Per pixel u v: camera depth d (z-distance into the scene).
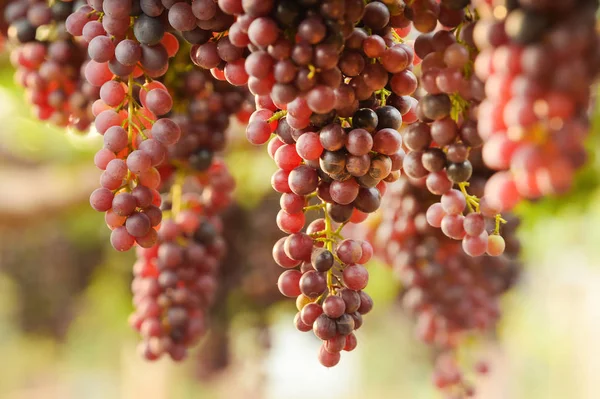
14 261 2.90
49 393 6.29
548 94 0.75
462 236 0.95
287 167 0.94
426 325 1.41
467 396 1.40
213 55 0.94
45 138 2.36
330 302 0.92
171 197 1.25
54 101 1.15
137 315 1.21
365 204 0.95
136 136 0.99
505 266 1.44
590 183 1.88
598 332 3.83
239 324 2.25
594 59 0.75
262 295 2.04
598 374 3.95
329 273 0.94
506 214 1.39
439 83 0.88
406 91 0.94
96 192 0.96
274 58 0.88
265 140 0.95
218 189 1.26
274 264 1.99
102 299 3.05
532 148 0.76
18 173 2.37
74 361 5.56
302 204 0.95
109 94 0.97
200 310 1.24
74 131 1.21
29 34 1.12
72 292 2.91
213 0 0.91
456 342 1.41
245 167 2.05
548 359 4.66
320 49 0.86
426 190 1.28
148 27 0.94
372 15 0.92
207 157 1.17
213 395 3.74
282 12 0.86
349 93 0.90
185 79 1.12
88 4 1.01
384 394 6.02
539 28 0.75
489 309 1.43
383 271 2.50
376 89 0.92
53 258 2.86
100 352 5.23
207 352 2.31
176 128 0.97
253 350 2.38
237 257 2.00
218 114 1.17
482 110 0.79
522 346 4.66
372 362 6.16
